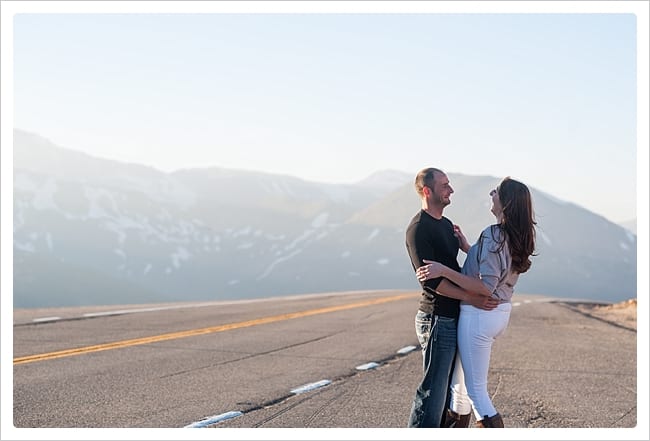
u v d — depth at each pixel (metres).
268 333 14.28
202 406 7.63
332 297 28.72
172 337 13.02
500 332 5.55
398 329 15.56
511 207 5.47
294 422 6.97
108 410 7.38
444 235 5.55
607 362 11.34
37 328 13.45
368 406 7.73
